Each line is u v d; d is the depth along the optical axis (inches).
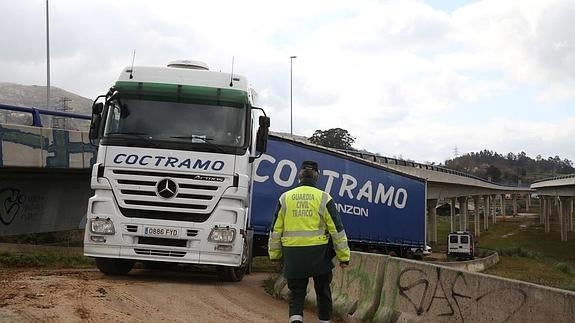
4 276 455.5
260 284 532.4
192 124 465.4
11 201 890.7
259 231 781.9
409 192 1200.2
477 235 3843.5
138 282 460.8
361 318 346.3
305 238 271.0
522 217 5442.9
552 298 231.5
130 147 453.1
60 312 307.4
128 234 444.1
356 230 1043.9
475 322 266.1
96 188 451.5
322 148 921.5
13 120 749.9
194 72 482.6
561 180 2945.4
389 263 345.4
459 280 282.7
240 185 456.8
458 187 3075.8
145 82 473.1
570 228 4015.8
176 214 449.1
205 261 446.9
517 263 1915.6
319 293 283.3
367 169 1060.5
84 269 588.4
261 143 489.1
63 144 820.6
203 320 331.6
